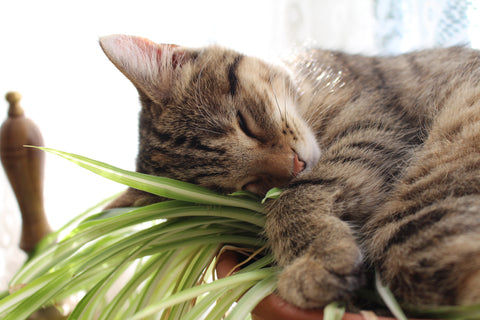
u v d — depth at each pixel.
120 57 0.38
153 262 0.35
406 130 0.37
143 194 0.39
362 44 0.55
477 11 0.49
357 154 0.35
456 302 0.26
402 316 0.26
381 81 0.41
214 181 0.38
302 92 0.42
